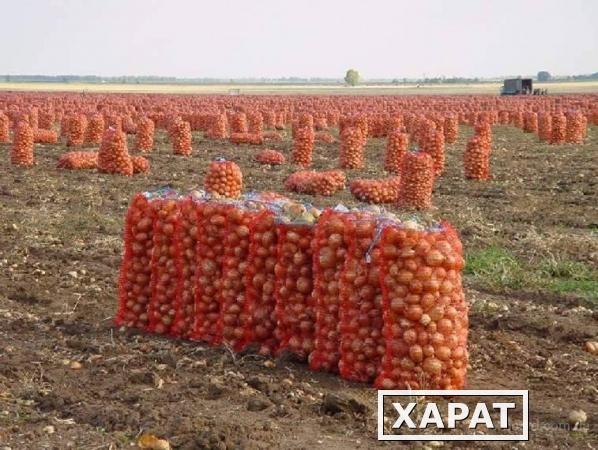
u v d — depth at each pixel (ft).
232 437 20.26
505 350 27.43
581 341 28.60
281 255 25.50
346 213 24.52
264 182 64.90
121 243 42.19
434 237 23.03
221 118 107.24
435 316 22.88
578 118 106.32
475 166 67.97
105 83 576.20
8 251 40.32
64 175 67.15
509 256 39.75
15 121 107.34
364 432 21.02
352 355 23.95
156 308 28.40
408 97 255.50
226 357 25.61
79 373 24.72
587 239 43.91
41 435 20.59
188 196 28.25
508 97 242.99
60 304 32.09
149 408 21.93
